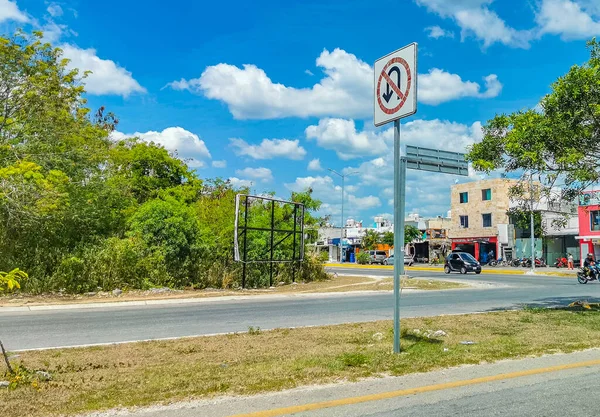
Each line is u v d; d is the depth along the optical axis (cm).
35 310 1534
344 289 2339
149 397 543
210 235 2483
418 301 1769
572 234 5144
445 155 2884
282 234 2752
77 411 500
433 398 555
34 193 1952
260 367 679
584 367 698
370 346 831
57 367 686
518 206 1280
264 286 2462
